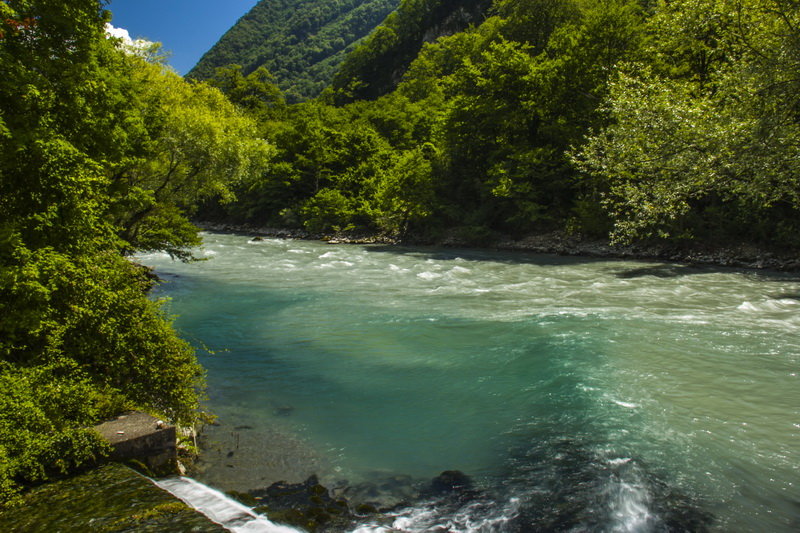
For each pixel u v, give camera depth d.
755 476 5.34
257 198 61.72
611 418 6.88
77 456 4.13
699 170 12.39
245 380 8.73
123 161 9.16
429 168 44.84
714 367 8.98
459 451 6.04
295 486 5.18
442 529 4.38
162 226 18.77
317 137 60.22
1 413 4.00
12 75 5.89
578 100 36.84
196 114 20.41
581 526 4.44
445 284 19.89
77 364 5.26
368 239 45.84
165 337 6.26
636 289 18.50
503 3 58.09
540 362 9.38
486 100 39.94
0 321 4.84
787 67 11.35
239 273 23.25
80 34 7.18
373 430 6.68
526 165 36.72
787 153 11.09
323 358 10.00
